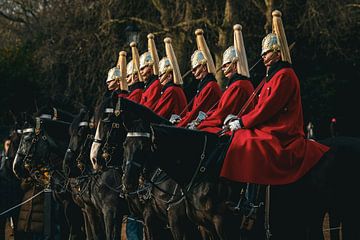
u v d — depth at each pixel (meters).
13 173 20.98
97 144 16.75
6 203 20.84
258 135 14.11
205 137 14.48
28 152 19.56
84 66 40.03
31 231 20.34
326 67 43.56
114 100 16.42
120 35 39.03
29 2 48.38
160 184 15.73
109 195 17.66
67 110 21.12
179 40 37.91
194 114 16.52
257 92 15.35
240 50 15.67
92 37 39.09
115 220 17.64
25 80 46.19
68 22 40.16
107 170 17.67
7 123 45.72
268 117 14.16
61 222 20.44
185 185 14.44
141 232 20.75
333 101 44.09
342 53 38.62
